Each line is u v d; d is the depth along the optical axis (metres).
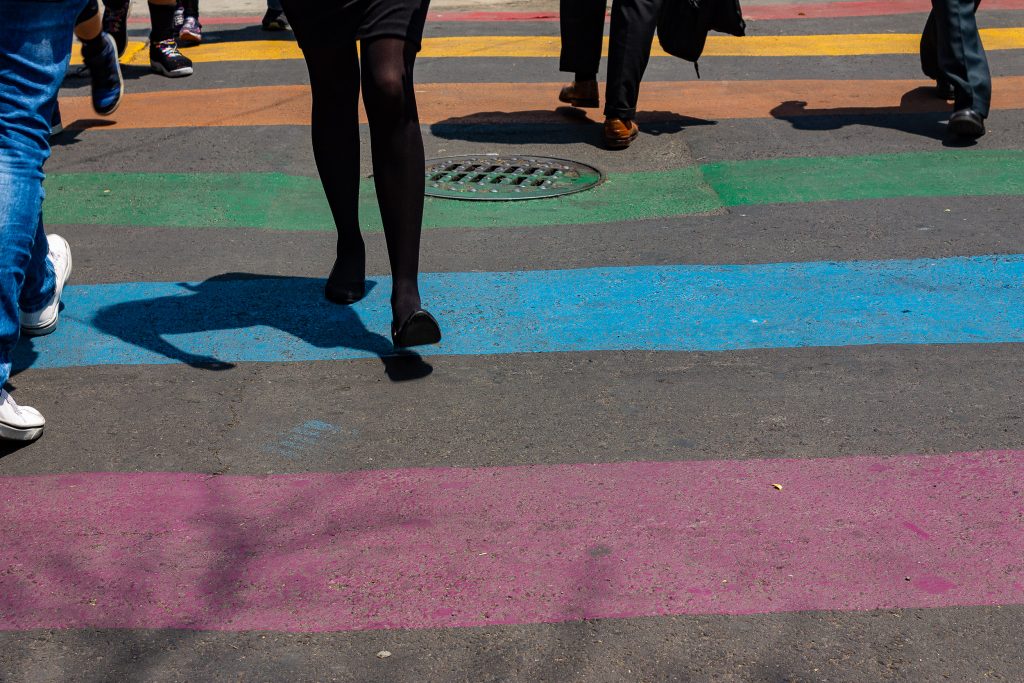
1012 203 5.62
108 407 3.64
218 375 3.87
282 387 3.77
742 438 3.38
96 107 7.34
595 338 4.12
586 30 7.30
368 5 3.69
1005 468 3.18
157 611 2.63
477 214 5.68
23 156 3.21
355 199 4.34
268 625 2.57
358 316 4.34
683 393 3.69
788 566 2.75
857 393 3.66
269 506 3.05
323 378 3.83
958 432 3.39
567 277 4.74
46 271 4.09
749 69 8.81
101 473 3.24
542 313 4.36
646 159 6.61
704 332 4.16
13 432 3.33
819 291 4.52
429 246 5.20
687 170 6.38
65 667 2.45
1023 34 9.75
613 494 3.08
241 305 4.47
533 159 6.64
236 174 6.39
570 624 2.56
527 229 5.43
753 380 3.77
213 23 11.52
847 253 4.96
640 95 8.09
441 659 2.45
